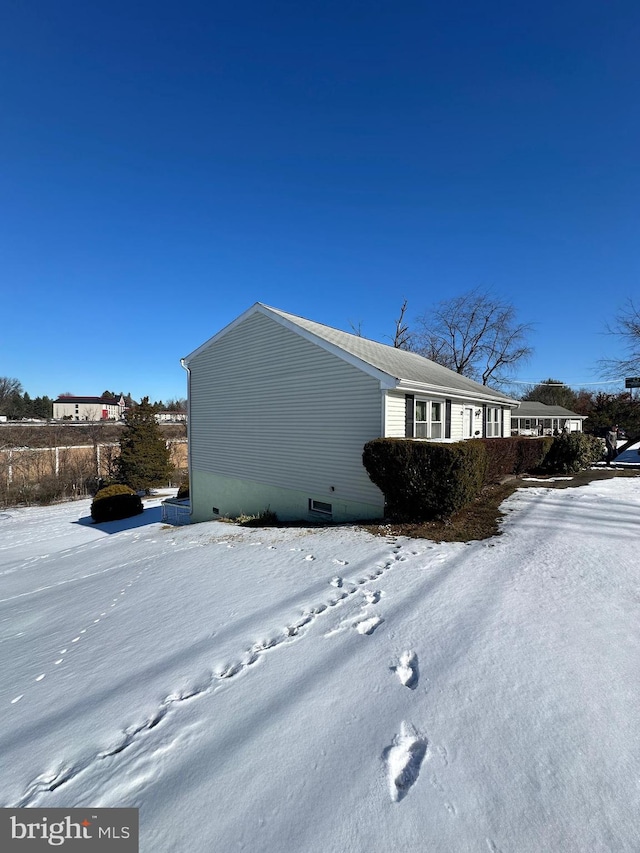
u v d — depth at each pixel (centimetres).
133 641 387
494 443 1097
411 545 611
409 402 966
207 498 1391
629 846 167
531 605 388
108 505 1642
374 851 171
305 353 1030
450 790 197
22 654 401
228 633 375
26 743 258
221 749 233
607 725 233
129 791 211
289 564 569
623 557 519
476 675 284
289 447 1083
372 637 345
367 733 237
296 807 193
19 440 2478
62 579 715
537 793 193
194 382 1431
